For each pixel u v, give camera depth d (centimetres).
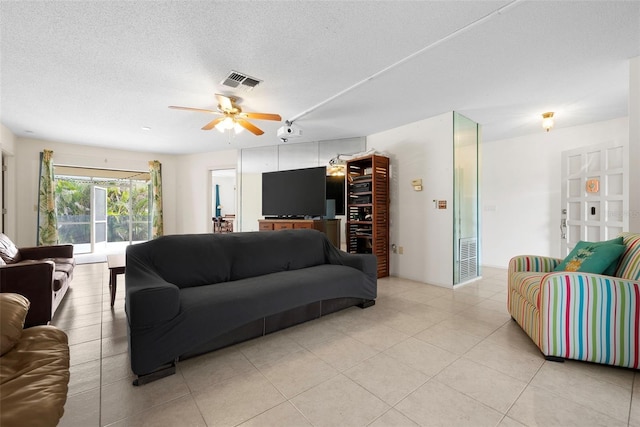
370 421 133
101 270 471
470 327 241
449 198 370
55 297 256
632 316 170
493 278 423
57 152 532
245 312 199
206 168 641
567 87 291
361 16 185
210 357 192
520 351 199
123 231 702
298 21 190
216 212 1008
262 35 205
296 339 220
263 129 453
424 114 376
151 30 198
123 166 604
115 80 275
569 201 407
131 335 158
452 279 367
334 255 320
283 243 293
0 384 98
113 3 172
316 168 467
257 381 165
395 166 437
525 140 470
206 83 283
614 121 387
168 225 657
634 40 210
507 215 490
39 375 106
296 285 232
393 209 441
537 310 196
